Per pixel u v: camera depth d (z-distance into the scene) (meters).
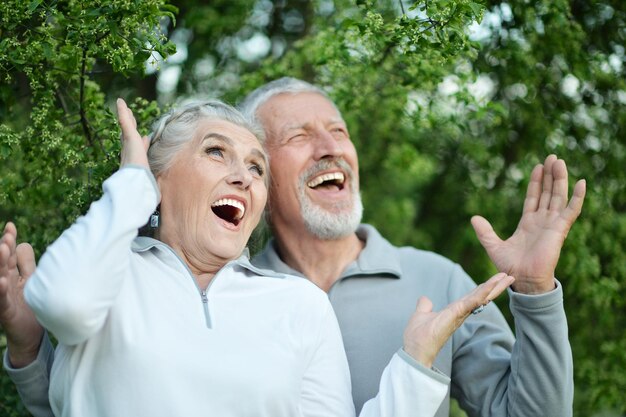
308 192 2.95
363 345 2.76
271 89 3.09
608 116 3.71
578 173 3.76
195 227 2.28
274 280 2.30
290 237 3.03
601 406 3.88
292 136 2.97
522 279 2.38
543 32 3.28
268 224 3.09
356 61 3.16
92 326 1.92
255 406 2.05
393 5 3.67
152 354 2.02
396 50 3.15
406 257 3.04
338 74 3.30
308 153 2.96
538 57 3.39
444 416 2.68
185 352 2.04
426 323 2.24
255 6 4.45
